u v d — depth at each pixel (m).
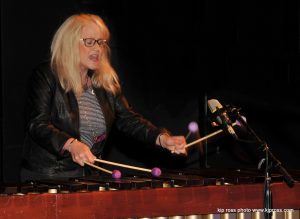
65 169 7.71
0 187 6.28
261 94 10.48
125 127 8.13
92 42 7.62
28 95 7.64
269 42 10.39
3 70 9.66
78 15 7.74
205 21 10.66
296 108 10.27
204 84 10.68
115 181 6.50
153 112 10.56
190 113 10.73
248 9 10.51
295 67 10.22
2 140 9.71
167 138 7.81
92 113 7.79
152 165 10.59
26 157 7.75
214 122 6.92
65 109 7.61
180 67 10.68
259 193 6.86
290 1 10.19
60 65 7.61
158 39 10.55
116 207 6.25
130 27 10.39
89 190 6.23
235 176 6.99
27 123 7.55
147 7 10.47
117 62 10.33
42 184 6.47
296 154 10.31
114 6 10.27
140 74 10.48
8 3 9.64
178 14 10.63
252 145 10.55
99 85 7.89
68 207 6.06
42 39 9.80
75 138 7.69
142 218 6.39
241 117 6.80
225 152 10.77
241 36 10.55
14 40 9.69
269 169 6.71
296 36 10.17
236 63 10.59
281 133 10.39
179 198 6.51
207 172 7.43
